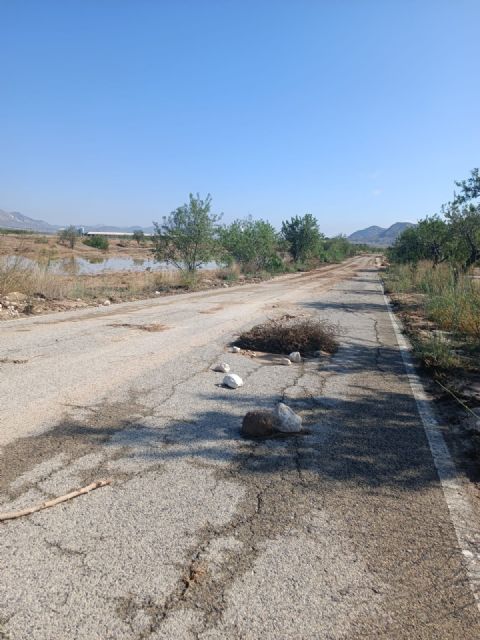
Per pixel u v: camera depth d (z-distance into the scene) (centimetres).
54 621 209
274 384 598
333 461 382
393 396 570
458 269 1866
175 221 2434
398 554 266
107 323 1002
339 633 209
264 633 207
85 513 293
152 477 342
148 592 228
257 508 307
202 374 624
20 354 692
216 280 2491
